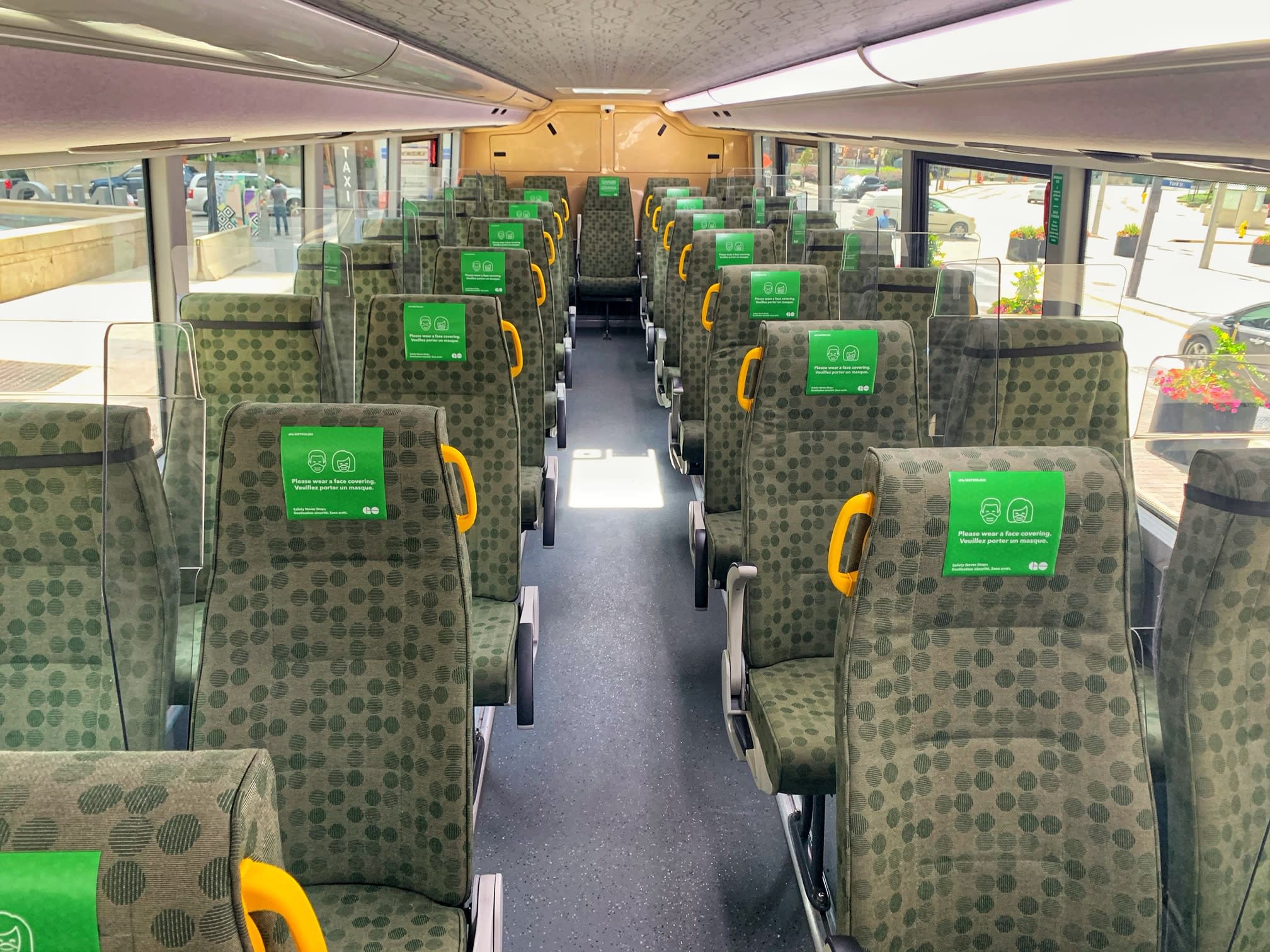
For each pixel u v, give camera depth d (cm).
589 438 714
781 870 289
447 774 185
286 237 463
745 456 289
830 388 282
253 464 180
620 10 235
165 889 81
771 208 820
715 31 284
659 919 269
